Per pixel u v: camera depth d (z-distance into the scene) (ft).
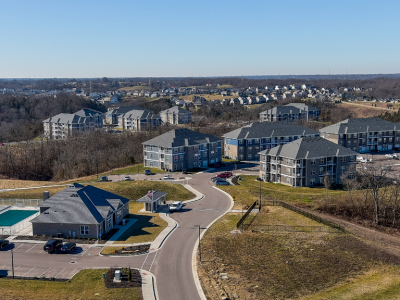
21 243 193.06
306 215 243.40
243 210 251.39
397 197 265.75
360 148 478.59
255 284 152.97
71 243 184.34
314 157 318.04
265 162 342.85
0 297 135.54
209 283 150.92
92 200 216.95
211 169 383.86
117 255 177.58
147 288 145.89
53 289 143.95
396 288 149.89
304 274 163.12
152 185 304.50
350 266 172.14
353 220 247.50
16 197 285.64
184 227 218.79
